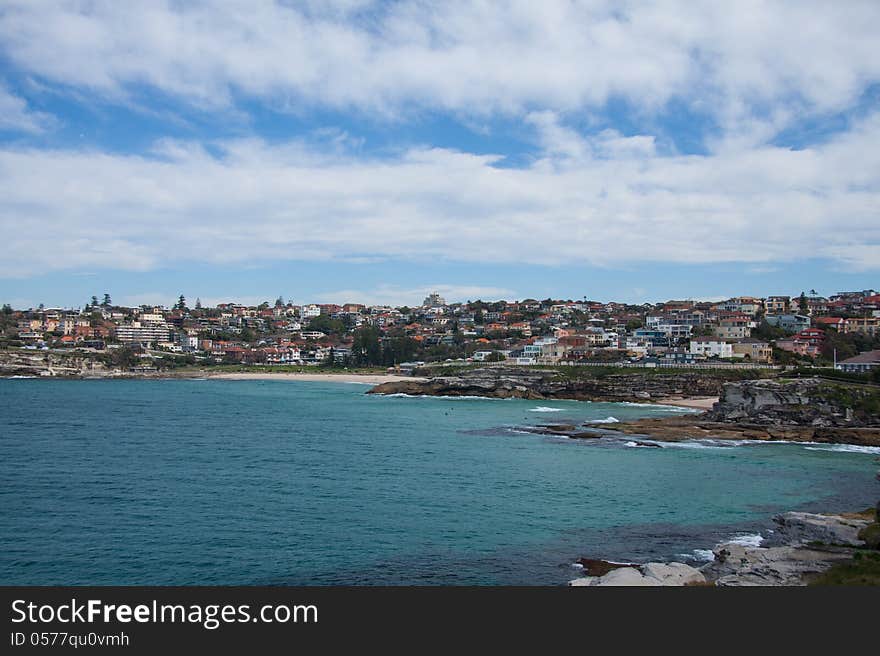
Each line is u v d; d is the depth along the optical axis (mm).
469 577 37969
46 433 92938
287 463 70812
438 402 155500
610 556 41406
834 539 41812
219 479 62375
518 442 87938
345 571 38969
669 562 40094
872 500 56625
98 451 77562
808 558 37781
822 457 78812
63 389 187625
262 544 43438
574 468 69688
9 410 125125
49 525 47188
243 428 100625
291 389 197125
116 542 43656
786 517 46000
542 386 167625
